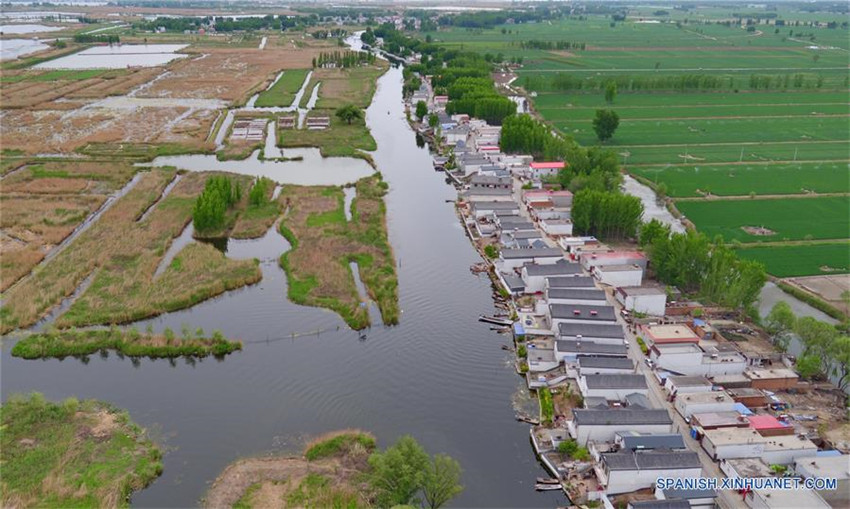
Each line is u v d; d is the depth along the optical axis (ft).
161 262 555.28
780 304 436.76
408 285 530.68
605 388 374.22
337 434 354.74
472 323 475.72
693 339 418.92
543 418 367.04
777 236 609.01
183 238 608.60
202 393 390.42
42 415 359.66
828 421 362.33
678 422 359.66
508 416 376.68
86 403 375.25
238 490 312.91
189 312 483.51
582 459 332.39
